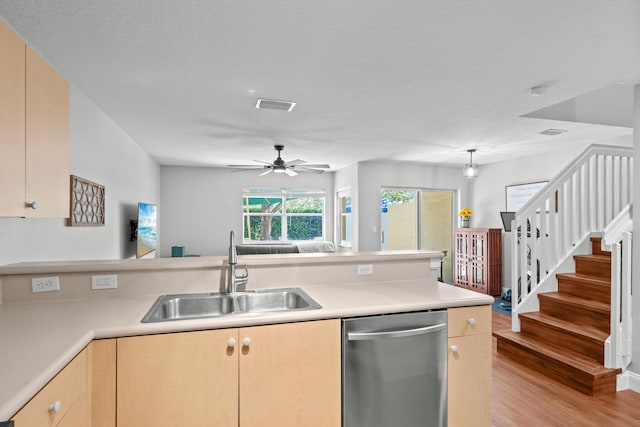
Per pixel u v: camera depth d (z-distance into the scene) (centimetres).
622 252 272
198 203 693
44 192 153
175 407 142
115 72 247
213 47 213
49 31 193
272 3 169
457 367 183
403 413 172
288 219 748
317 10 175
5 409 83
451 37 202
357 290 210
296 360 158
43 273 184
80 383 125
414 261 249
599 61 232
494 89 281
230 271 203
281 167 486
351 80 263
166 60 229
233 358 149
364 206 648
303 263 222
